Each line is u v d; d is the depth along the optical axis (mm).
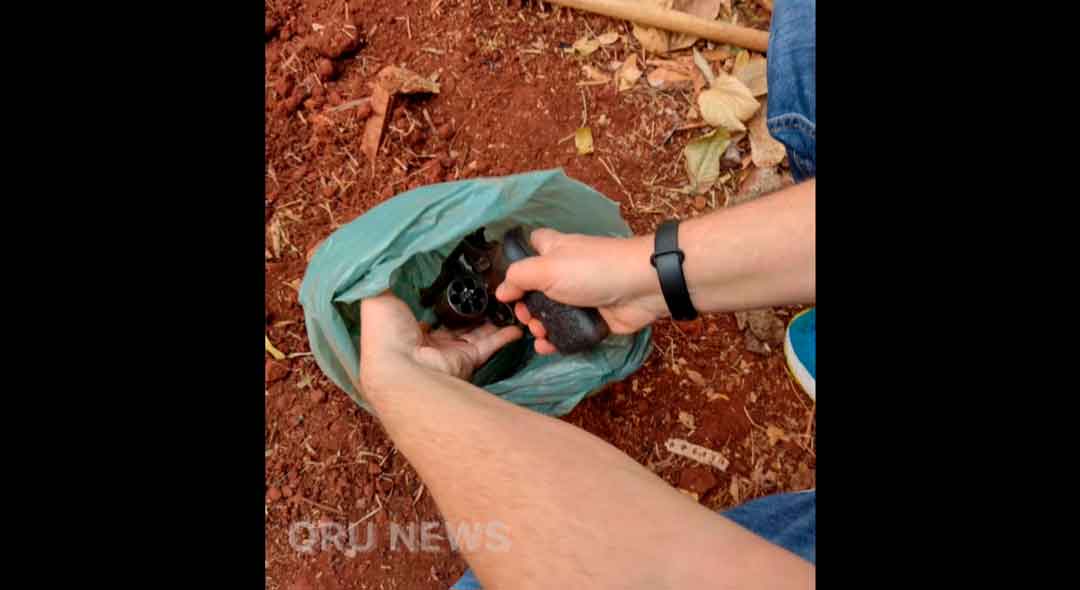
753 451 1887
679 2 2084
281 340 1800
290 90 1923
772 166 2053
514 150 2010
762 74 2086
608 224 1716
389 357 1319
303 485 1748
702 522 783
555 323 1491
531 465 874
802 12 1585
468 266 1595
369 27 2006
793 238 1231
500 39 2059
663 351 1922
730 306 1355
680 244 1300
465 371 1506
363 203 1918
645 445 1873
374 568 1733
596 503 807
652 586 725
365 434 1790
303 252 1867
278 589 1695
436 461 977
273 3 1926
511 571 777
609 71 2082
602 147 2041
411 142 1969
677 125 2070
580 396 1686
